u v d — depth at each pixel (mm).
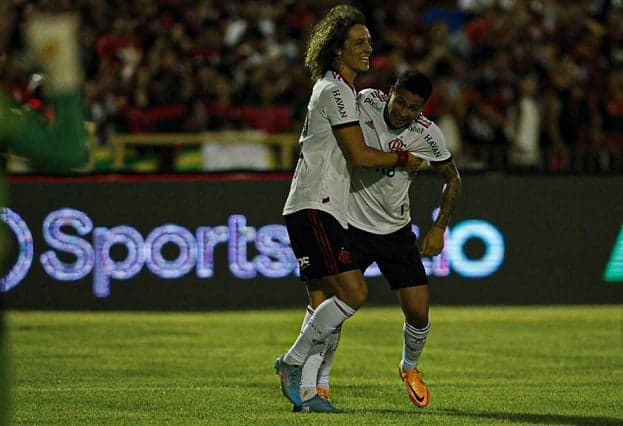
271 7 72938
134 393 30719
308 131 26688
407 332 28016
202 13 71375
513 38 71438
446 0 79688
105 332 43125
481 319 46750
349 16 26359
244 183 49406
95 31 67938
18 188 48594
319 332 27016
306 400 27812
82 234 48875
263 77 62375
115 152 54781
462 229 50250
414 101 26531
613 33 73875
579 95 64688
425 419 26969
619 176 51094
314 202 26422
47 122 14680
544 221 50750
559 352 38812
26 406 28719
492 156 59812
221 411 28000
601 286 51094
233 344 40375
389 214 27422
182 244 49250
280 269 49562
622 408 28891
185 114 59750
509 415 27688
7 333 16453
